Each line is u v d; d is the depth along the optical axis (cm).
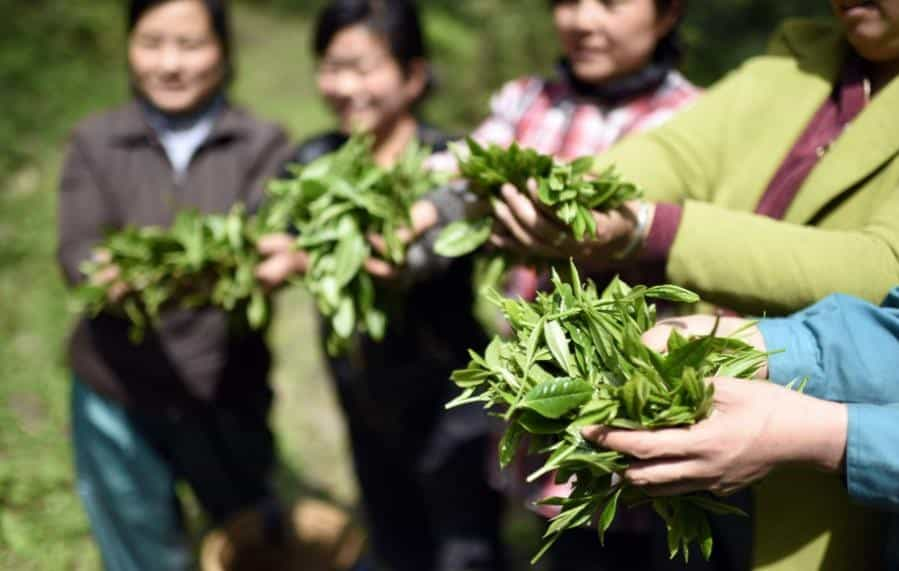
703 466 121
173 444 266
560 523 129
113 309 238
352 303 197
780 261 139
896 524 141
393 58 258
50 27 704
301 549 294
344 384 280
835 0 144
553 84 236
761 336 134
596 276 188
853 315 132
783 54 168
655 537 175
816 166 151
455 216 192
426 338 255
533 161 154
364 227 195
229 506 281
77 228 252
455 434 267
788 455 123
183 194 254
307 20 870
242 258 217
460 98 639
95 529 268
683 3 221
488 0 650
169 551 277
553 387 125
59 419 374
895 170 142
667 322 138
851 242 138
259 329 253
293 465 365
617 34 211
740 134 163
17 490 329
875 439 122
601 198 149
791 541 148
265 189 256
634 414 123
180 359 251
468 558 277
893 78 149
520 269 234
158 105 253
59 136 617
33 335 434
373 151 271
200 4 250
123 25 741
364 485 296
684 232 146
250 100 698
